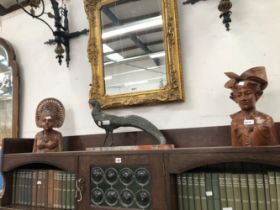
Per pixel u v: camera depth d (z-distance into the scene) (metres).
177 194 1.06
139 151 1.10
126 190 1.12
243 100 1.05
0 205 1.44
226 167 1.12
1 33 2.14
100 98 1.57
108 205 1.15
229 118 1.27
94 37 1.63
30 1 1.39
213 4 1.37
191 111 1.36
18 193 1.47
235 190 0.97
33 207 1.38
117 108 1.54
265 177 0.93
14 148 1.55
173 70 1.38
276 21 1.23
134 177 1.11
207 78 1.34
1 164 1.49
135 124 1.34
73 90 1.73
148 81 1.46
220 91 1.31
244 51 1.28
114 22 1.61
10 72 1.99
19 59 2.00
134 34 1.54
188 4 1.43
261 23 1.26
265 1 1.26
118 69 1.56
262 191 0.92
